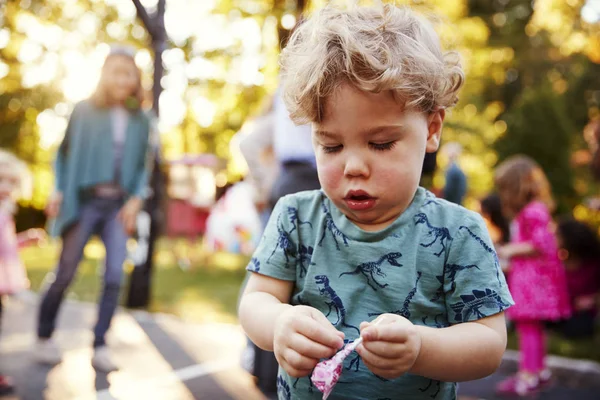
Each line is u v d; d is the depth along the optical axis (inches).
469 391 137.5
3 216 128.3
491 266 46.4
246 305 49.4
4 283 124.5
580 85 536.1
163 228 480.7
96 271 305.4
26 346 142.2
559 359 153.9
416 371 42.5
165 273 309.4
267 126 129.5
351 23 45.9
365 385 45.7
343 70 41.8
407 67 42.8
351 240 47.6
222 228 341.7
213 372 128.1
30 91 538.6
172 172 470.3
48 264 328.8
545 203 156.2
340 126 42.8
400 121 42.7
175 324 174.9
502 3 687.1
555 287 138.3
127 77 128.9
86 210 128.6
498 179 153.5
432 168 104.5
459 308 46.0
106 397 108.8
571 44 624.4
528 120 350.6
